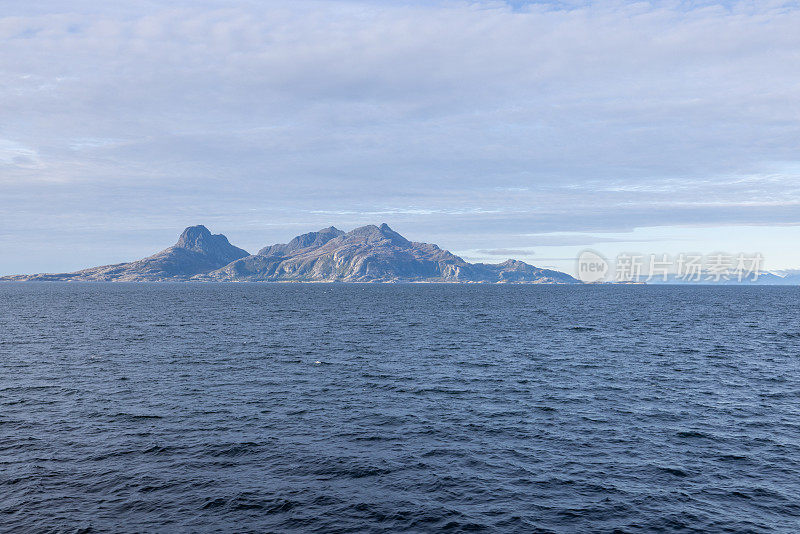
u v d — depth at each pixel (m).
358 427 36.53
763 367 58.53
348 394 45.44
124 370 54.84
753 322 113.31
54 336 82.56
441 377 52.47
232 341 77.50
